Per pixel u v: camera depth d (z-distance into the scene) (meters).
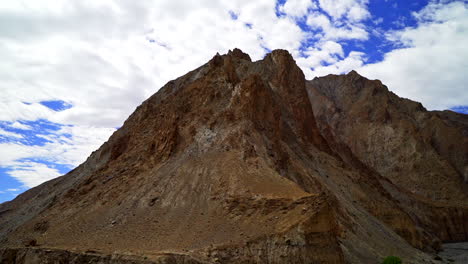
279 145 65.31
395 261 48.41
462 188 137.50
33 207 84.44
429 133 168.38
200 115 67.81
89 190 64.94
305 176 62.00
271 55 104.06
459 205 124.19
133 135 81.69
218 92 73.25
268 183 48.62
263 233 40.38
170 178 55.31
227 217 44.78
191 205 49.16
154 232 45.47
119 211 52.56
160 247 41.53
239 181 49.53
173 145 63.84
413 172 147.12
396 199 111.38
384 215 78.69
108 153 90.81
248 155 54.69
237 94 67.88
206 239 41.69
